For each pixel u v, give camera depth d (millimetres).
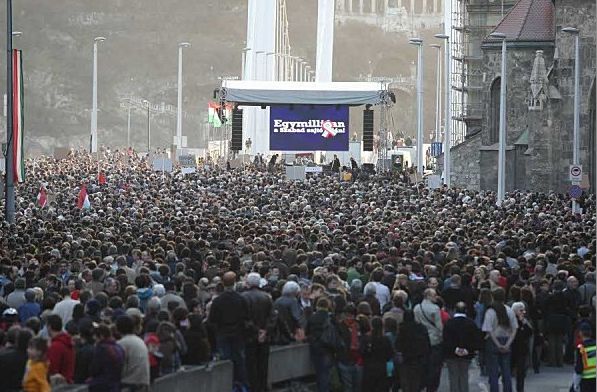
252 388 57312
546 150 198125
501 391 63781
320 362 57844
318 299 58438
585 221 122000
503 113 175750
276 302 59562
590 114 196500
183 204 142500
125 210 129375
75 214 127688
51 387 46000
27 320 53031
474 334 58500
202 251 84938
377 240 91812
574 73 196250
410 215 123250
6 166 127250
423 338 57812
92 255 79750
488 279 67312
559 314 70875
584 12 195625
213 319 56031
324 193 162375
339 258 74688
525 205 149125
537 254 83375
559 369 71500
